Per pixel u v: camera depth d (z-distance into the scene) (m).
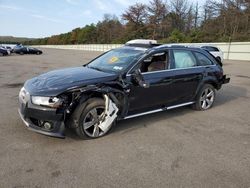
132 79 4.73
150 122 5.31
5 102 6.65
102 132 4.44
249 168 3.54
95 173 3.30
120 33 75.94
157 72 5.15
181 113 6.04
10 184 3.00
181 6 59.66
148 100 5.07
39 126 4.09
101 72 4.78
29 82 4.54
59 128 3.99
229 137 4.64
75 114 4.11
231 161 3.72
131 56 5.11
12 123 4.98
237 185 3.12
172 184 3.11
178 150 4.04
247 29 41.94
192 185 3.10
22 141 4.17
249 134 4.82
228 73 15.12
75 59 27.36
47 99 3.91
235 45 28.92
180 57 5.72
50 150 3.89
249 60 27.64
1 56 32.16
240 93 8.87
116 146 4.11
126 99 4.68
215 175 3.34
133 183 3.11
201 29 49.16
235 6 43.41
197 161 3.70
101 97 4.40
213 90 6.50
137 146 4.13
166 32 59.09
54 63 21.11
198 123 5.36
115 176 3.24
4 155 3.69
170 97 5.50
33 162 3.52
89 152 3.87
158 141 4.36
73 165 3.48
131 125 5.09
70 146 4.05
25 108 4.09
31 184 3.02
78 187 2.99
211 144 4.30
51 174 3.24
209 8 49.12
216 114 6.08
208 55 6.51
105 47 67.00
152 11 60.03
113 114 4.48
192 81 5.86
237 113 6.21
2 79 10.90
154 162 3.63
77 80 4.29
